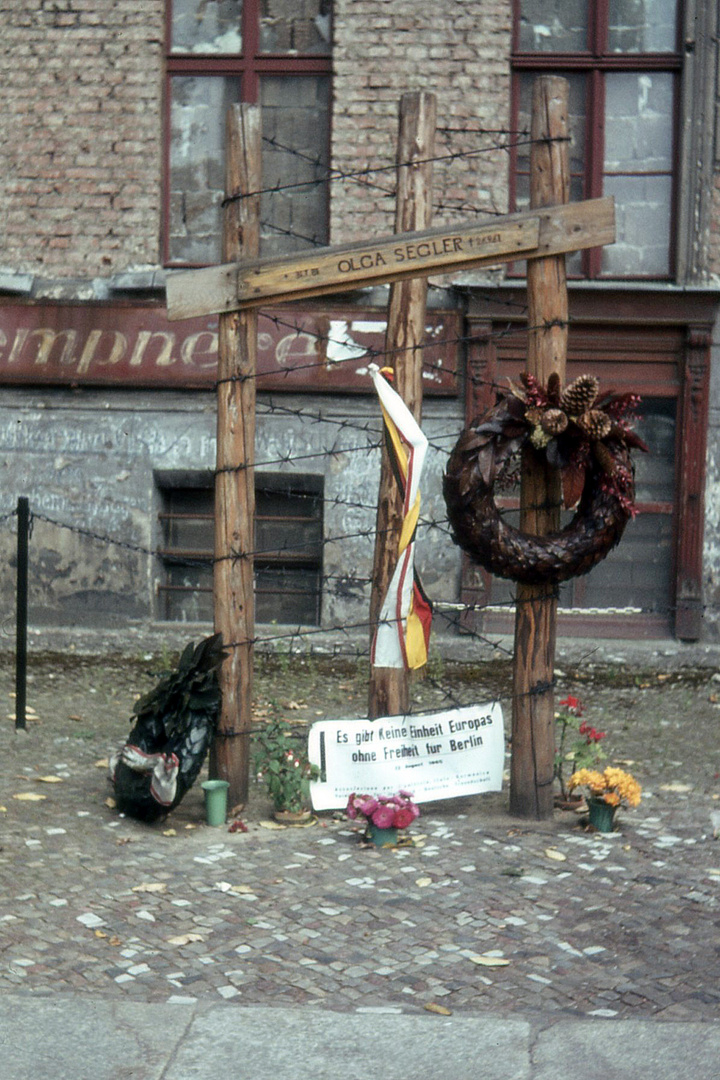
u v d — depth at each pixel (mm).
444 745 6566
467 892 5434
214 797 6336
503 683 9867
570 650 10727
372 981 4582
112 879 5547
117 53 10914
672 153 10938
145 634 11016
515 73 10961
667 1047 4066
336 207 10938
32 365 10875
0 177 11016
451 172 10859
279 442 10914
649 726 8711
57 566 11078
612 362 10867
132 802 6332
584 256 11000
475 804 6832
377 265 6320
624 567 11055
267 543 11164
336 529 10977
